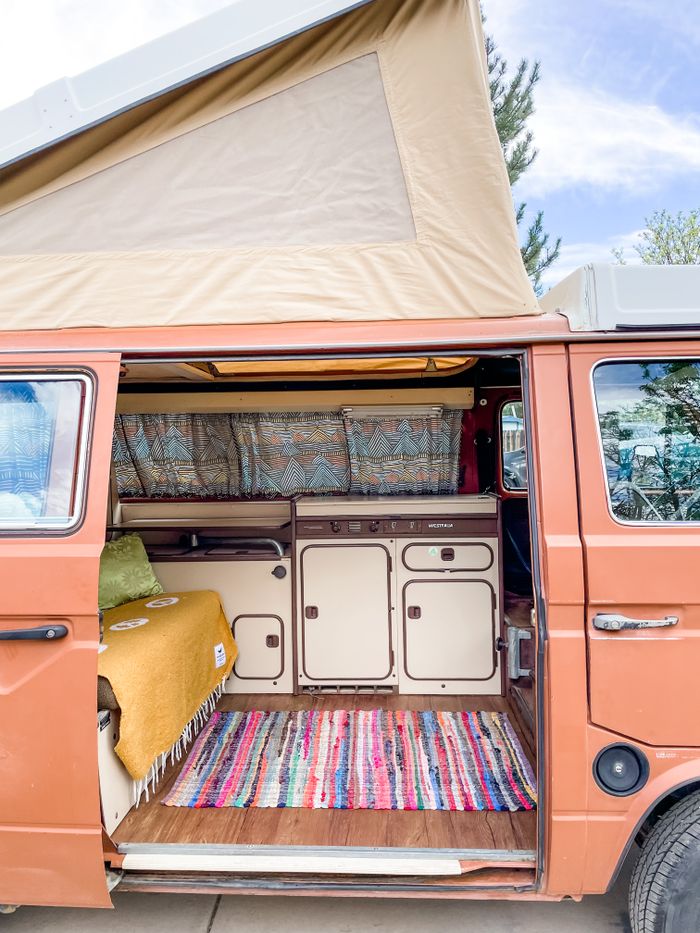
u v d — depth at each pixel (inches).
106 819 86.9
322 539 138.0
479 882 76.6
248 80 81.5
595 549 72.8
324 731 121.3
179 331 80.8
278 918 87.9
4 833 74.9
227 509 157.5
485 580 135.9
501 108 454.0
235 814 93.5
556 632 72.8
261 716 128.7
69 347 80.0
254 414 154.1
